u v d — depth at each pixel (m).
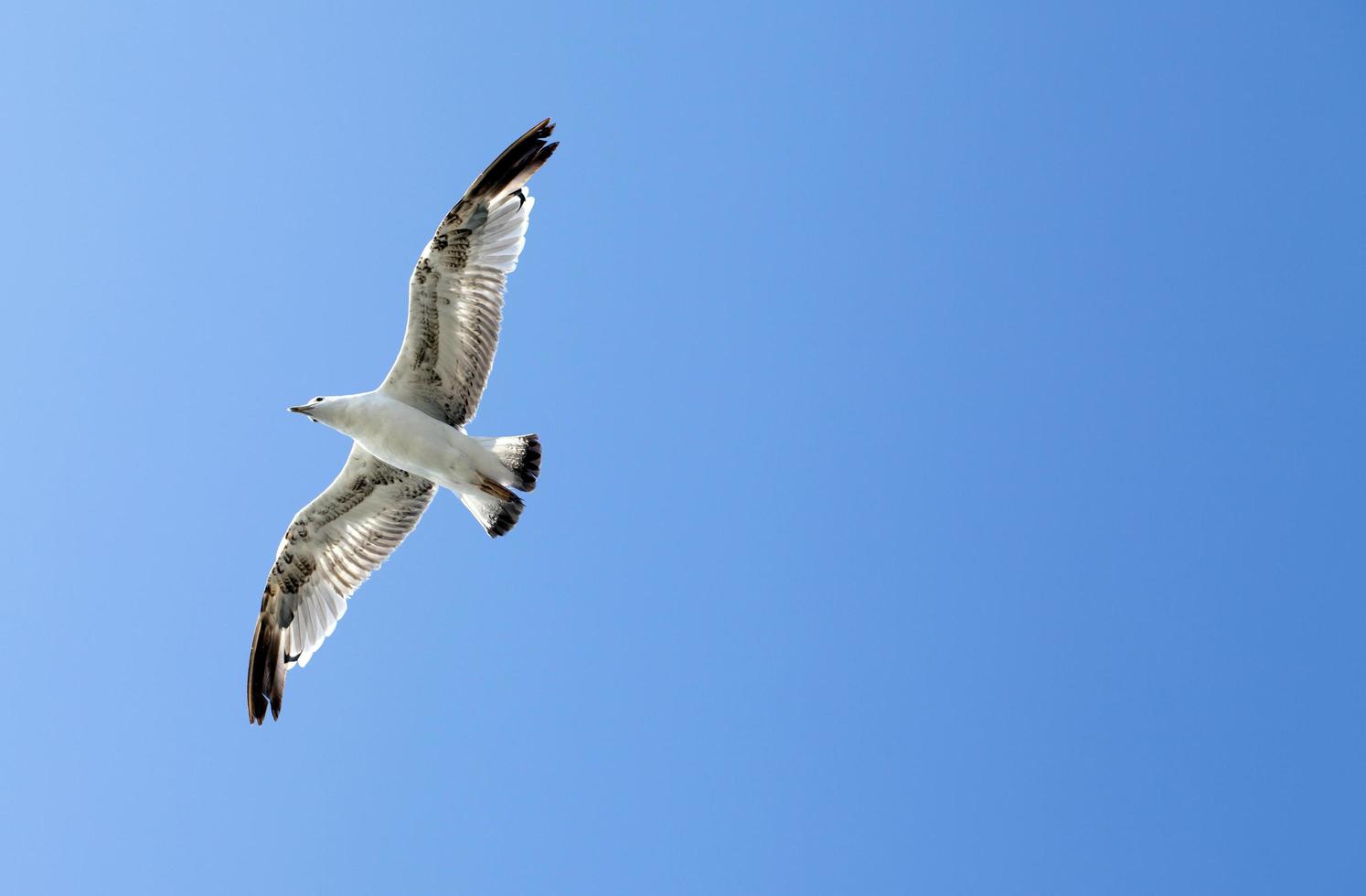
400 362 16.38
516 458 16.38
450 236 16.09
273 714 18.12
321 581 18.09
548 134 16.50
